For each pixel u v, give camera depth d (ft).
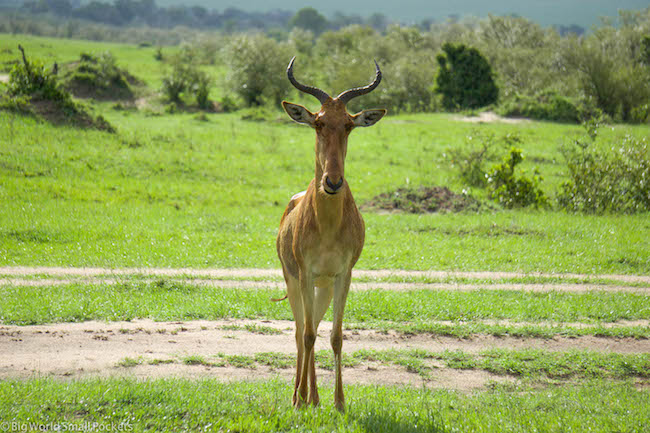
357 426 64.28
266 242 180.55
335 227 70.95
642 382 89.86
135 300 120.67
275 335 106.42
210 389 75.41
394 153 346.74
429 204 234.99
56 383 74.49
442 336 107.86
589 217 223.51
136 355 93.91
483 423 66.33
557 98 517.55
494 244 185.47
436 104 614.75
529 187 241.35
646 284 147.54
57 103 317.42
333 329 73.26
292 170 293.02
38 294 121.29
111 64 564.30
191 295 127.54
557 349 102.99
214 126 411.34
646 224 215.10
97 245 167.22
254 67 571.28
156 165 271.28
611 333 109.91
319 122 70.95
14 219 185.78
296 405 72.95
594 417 69.05
